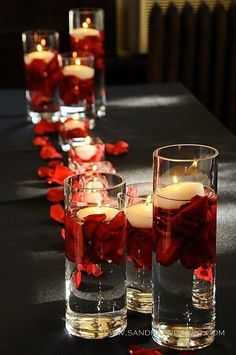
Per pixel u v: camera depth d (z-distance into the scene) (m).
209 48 4.15
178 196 1.16
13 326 1.28
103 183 1.32
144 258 1.27
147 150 2.18
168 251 1.17
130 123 2.47
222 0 4.36
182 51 4.16
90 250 1.20
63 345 1.22
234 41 4.12
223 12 4.09
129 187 1.38
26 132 2.41
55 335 1.24
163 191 1.17
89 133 2.23
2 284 1.42
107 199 1.25
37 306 1.34
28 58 2.46
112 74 4.38
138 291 1.28
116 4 4.29
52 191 1.81
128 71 4.38
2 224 1.69
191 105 2.67
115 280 1.22
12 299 1.36
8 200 1.84
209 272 1.18
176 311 1.19
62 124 2.20
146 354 1.16
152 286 1.21
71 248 1.21
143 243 1.26
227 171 1.98
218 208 1.72
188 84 4.19
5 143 2.30
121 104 2.71
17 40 4.24
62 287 1.40
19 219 1.72
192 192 1.16
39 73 2.45
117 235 1.20
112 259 1.21
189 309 1.19
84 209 1.23
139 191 1.37
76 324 1.23
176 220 1.16
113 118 2.53
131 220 1.26
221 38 4.11
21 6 4.19
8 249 1.56
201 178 1.21
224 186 1.87
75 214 1.22
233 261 1.47
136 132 2.37
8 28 4.22
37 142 2.26
